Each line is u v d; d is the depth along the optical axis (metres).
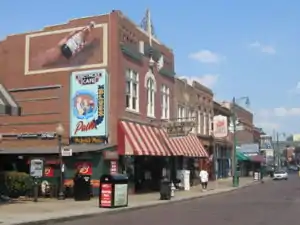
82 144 30.25
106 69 30.31
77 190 25.28
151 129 34.47
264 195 33.78
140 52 33.97
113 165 29.59
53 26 32.16
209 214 20.19
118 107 30.23
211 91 53.97
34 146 31.72
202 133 49.94
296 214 20.00
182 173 38.47
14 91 32.75
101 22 30.81
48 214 18.28
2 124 32.94
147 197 29.25
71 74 31.08
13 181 24.86
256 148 74.44
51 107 31.52
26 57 32.78
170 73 39.78
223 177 62.28
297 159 184.25
